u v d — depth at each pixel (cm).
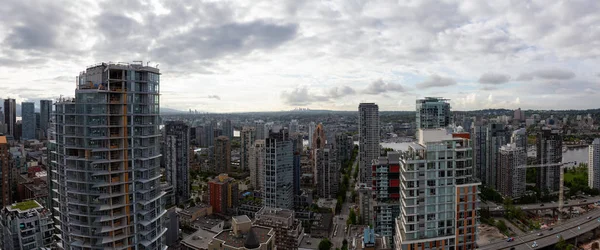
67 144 15662
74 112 15450
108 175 15162
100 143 15100
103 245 15262
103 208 14938
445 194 17550
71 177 15550
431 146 17400
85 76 16088
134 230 15662
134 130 15638
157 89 16638
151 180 16150
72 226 15775
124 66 15300
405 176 17450
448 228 17662
